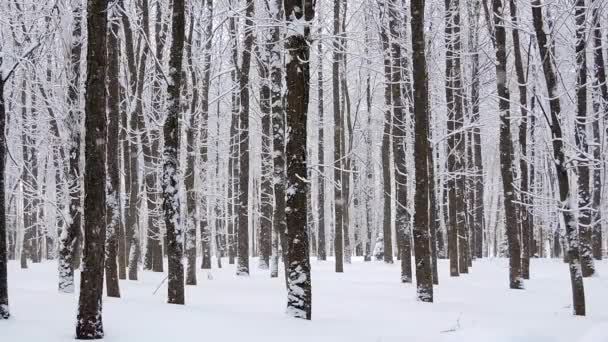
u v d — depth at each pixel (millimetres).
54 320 8992
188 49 18719
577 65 15297
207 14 21656
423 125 14102
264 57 22078
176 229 11781
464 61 24562
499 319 11195
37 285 17062
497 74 18297
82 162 14180
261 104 23781
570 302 14797
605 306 14320
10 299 11055
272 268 22031
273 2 16594
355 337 8805
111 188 14078
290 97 10633
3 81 9453
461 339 8641
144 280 19328
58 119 14758
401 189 19750
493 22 18016
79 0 13883
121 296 13859
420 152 14109
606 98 19312
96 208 8039
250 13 21141
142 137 21688
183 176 19156
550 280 19750
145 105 21797
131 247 19734
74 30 14078
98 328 7820
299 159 10547
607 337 8352
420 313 11812
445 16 20750
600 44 19625
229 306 12039
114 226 13875
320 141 30266
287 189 10617
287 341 8125
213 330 8539
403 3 19844
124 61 20531
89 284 7848
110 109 14641
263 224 26406
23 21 13875
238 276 22266
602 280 19172
